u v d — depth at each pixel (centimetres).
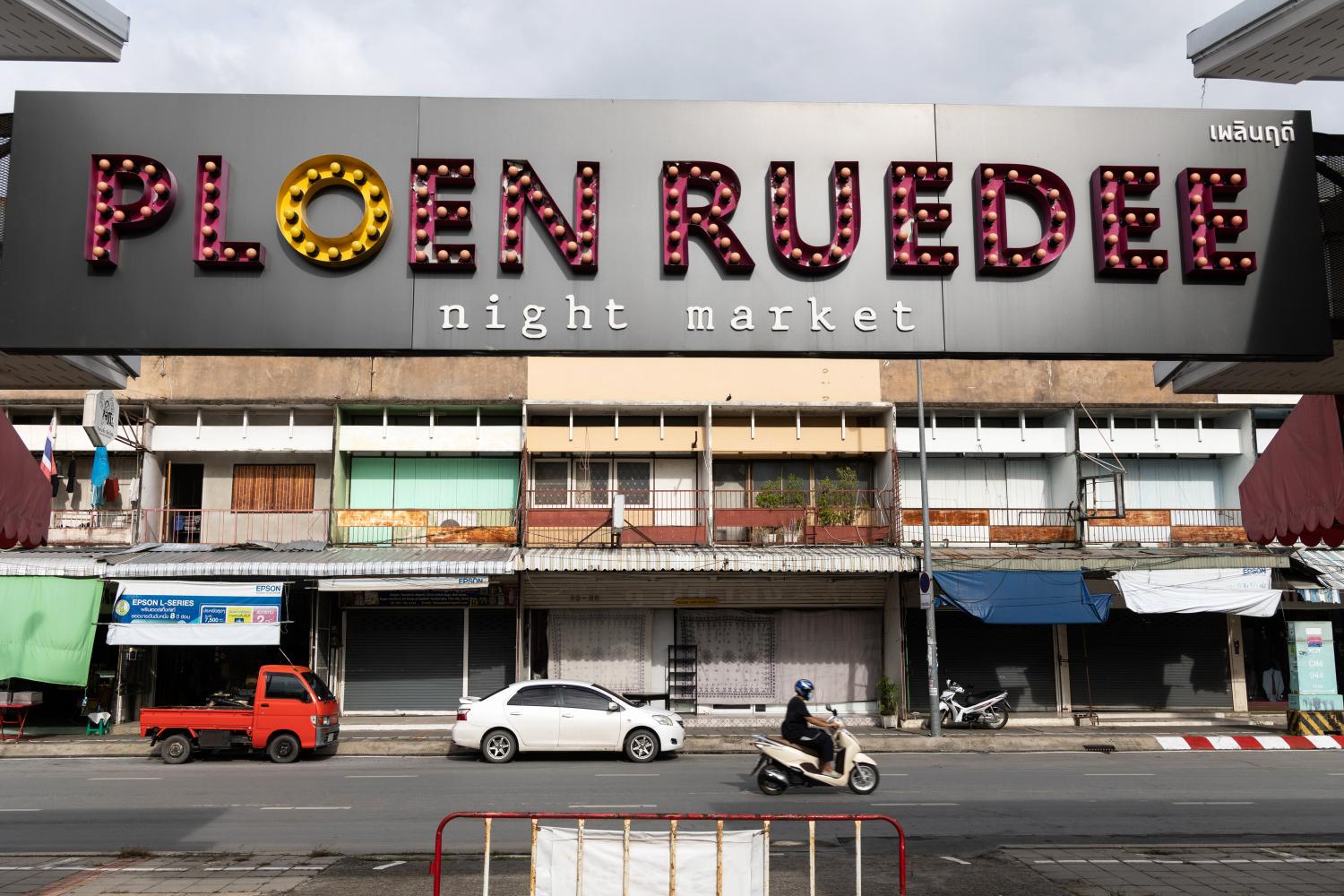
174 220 536
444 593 2258
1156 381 791
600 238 554
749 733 2033
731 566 2138
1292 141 573
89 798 1295
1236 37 534
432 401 2280
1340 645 2391
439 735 2012
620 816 598
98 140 538
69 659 1941
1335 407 704
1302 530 723
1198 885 819
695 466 2389
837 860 923
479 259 547
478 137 555
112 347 528
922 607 2091
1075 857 923
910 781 1434
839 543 2309
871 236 561
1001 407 2362
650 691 2305
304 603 2280
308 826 1103
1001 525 2358
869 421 2405
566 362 2309
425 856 948
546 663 2297
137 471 2242
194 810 1205
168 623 1959
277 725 1689
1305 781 1446
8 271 527
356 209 550
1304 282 560
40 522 684
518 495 2325
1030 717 2298
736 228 559
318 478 2339
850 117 571
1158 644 2358
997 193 559
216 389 2266
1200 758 1741
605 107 563
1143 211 554
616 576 2272
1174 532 2358
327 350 540
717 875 588
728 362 2339
